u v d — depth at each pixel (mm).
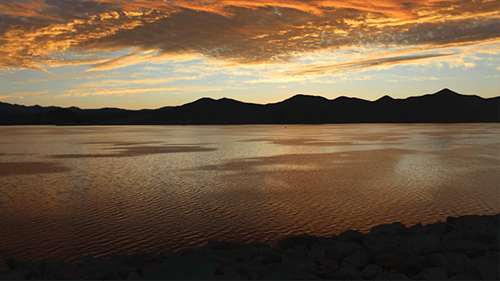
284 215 14523
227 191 19281
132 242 11539
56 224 13484
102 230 12742
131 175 25094
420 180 22000
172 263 7836
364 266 7863
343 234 10062
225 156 38031
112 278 7480
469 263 7309
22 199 17672
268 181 22203
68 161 34062
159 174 25500
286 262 7703
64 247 11086
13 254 10508
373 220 13648
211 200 17219
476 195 17547
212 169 27875
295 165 29906
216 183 21688
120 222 13727
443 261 7426
